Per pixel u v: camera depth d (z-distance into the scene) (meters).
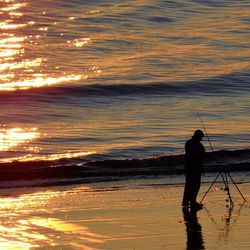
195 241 38.88
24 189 52.91
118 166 59.81
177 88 99.88
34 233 39.94
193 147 47.06
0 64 106.69
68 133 75.50
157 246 37.75
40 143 71.25
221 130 77.81
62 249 36.84
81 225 41.97
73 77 102.06
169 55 117.56
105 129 77.56
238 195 50.97
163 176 57.47
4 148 69.00
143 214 44.84
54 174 57.69
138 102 93.19
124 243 38.28
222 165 60.03
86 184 54.62
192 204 46.91
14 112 84.50
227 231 41.09
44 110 86.31
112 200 48.97
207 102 93.44
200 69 110.38
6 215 44.09
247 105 91.69
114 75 104.25
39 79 99.94
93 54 115.94
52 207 46.69
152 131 76.69
